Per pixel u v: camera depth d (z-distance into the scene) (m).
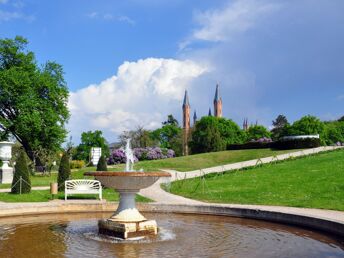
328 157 31.36
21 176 18.08
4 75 38.03
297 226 10.98
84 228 10.88
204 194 18.88
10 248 8.30
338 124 86.50
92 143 82.62
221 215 13.38
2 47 40.56
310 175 23.03
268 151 45.47
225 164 39.44
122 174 9.73
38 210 13.66
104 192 19.41
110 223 9.81
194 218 12.88
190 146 78.00
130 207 10.34
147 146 62.09
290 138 45.31
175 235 9.86
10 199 16.20
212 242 8.99
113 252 8.06
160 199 17.34
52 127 40.50
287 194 17.36
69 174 20.05
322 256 7.60
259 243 8.84
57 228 10.85
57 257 7.56
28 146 42.59
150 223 9.95
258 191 18.86
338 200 14.76
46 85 41.25
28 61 41.91
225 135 76.81
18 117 38.72
